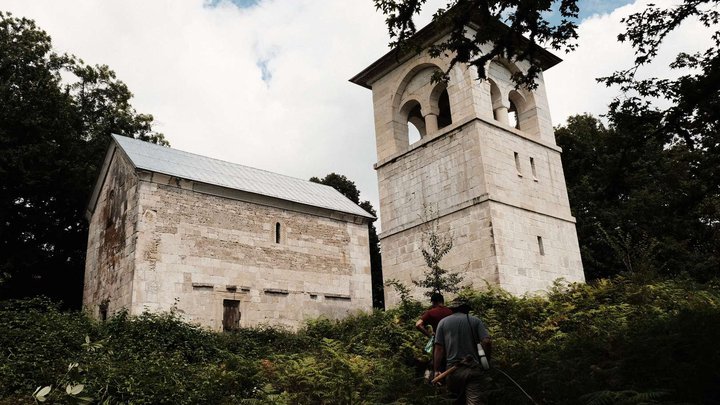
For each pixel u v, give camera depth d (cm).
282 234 2078
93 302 1917
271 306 1941
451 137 2073
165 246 1748
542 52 2280
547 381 701
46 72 2445
